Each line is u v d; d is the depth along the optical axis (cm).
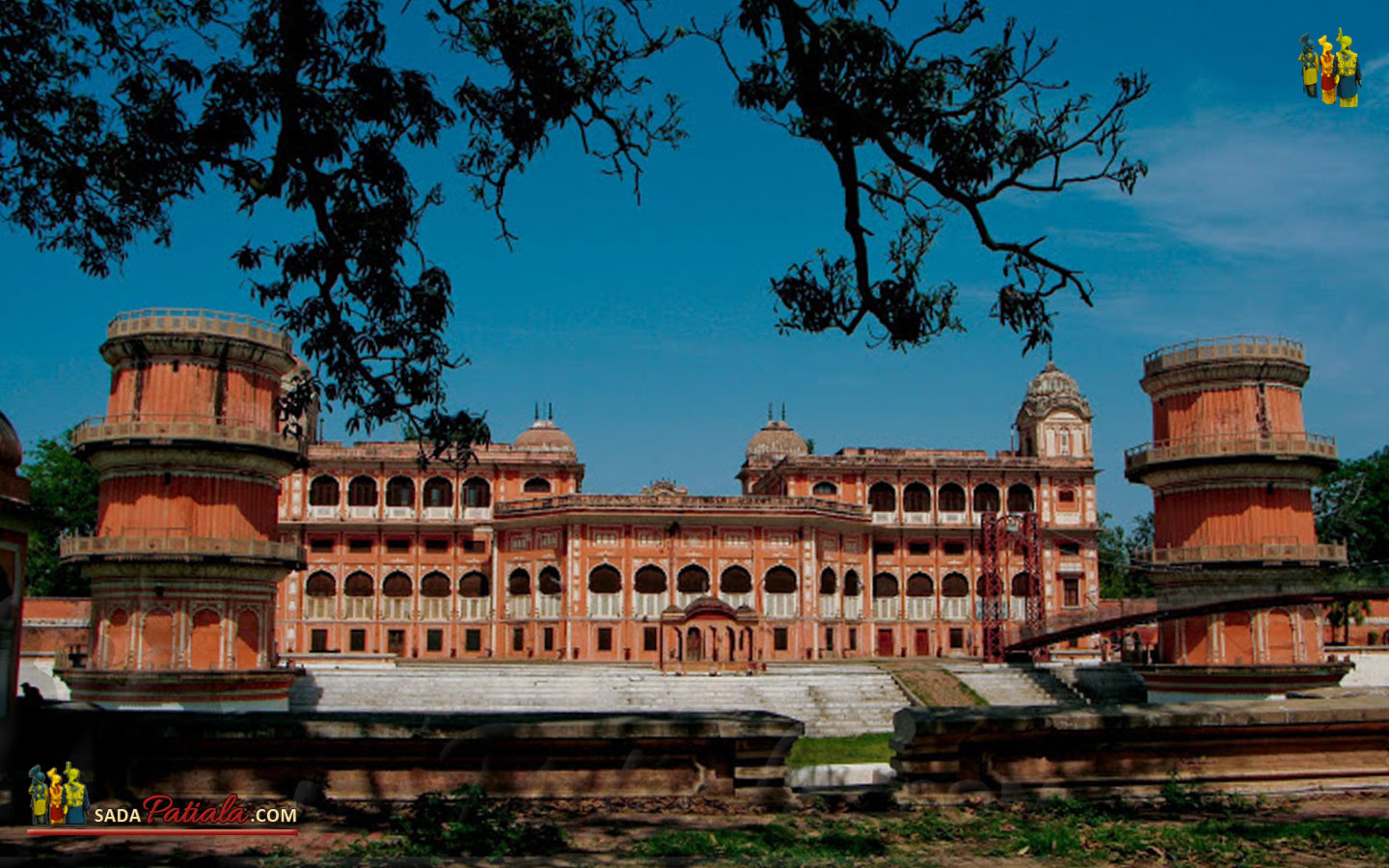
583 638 6044
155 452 4022
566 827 1085
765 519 6241
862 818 1139
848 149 1237
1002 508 7031
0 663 1127
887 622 6881
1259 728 1281
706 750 1188
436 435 1434
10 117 1291
